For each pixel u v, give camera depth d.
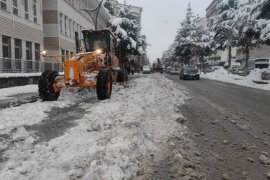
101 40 15.50
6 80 15.49
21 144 5.49
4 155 4.91
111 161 4.42
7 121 7.34
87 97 12.07
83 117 7.73
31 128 6.76
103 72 11.21
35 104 10.02
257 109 10.47
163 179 4.16
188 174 4.36
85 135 5.90
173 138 6.04
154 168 4.50
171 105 10.28
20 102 10.92
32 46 23.45
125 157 4.59
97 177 3.94
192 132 6.74
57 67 24.66
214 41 38.75
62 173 4.10
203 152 5.37
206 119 8.33
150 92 14.04
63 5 31.20
